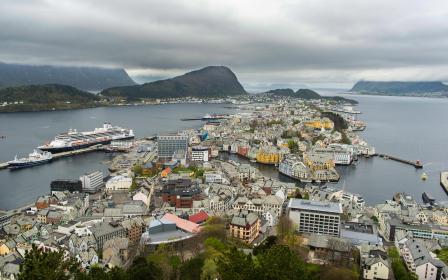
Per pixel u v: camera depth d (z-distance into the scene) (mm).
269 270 136000
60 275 119375
